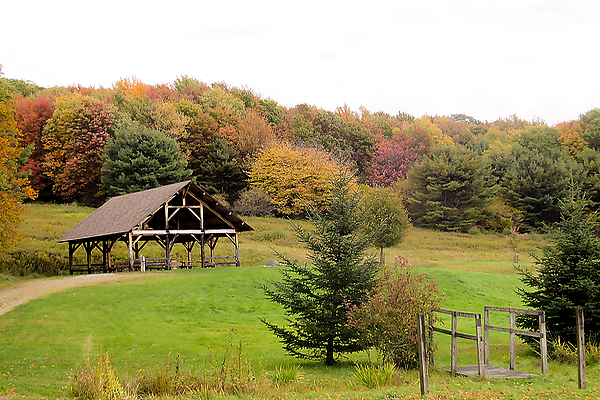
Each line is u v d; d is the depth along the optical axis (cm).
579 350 1134
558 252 1688
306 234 1775
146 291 2758
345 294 1698
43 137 7344
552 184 7862
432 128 11794
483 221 7888
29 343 1786
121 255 4578
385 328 1470
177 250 4850
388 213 4131
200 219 3766
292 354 1767
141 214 3497
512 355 1392
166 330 2150
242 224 3944
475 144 11169
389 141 10600
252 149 8225
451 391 1130
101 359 1274
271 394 1206
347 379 1434
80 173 7144
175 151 7088
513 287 3694
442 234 7150
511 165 8756
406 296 1486
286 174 7119
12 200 3372
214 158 7944
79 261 4309
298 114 10156
